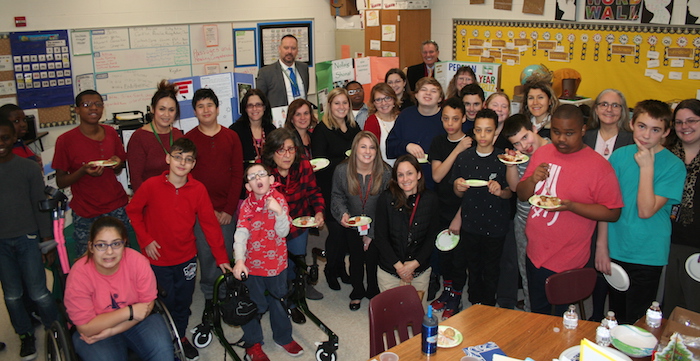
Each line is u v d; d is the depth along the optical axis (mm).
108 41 6363
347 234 3953
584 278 2852
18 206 3264
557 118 2859
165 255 3209
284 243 3303
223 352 3588
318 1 8125
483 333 2439
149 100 6844
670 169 2904
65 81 6141
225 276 2990
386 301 2555
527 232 3160
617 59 5559
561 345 2340
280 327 3400
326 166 4031
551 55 6180
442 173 3730
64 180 3506
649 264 2994
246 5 7426
